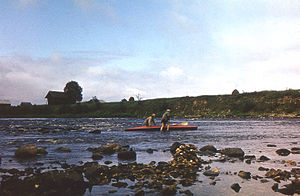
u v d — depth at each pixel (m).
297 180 4.35
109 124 28.08
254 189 4.17
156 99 84.31
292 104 53.09
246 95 65.56
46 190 4.05
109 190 4.13
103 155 7.80
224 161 6.73
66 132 16.89
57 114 77.94
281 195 3.87
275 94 59.66
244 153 8.07
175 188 4.21
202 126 22.94
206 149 8.47
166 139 12.35
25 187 4.12
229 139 12.25
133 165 6.03
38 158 7.22
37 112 81.12
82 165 6.23
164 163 6.30
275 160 6.87
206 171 5.38
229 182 4.62
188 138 12.80
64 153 8.14
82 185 4.35
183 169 5.71
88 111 80.06
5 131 17.94
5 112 80.19
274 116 46.97
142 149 9.02
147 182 4.59
